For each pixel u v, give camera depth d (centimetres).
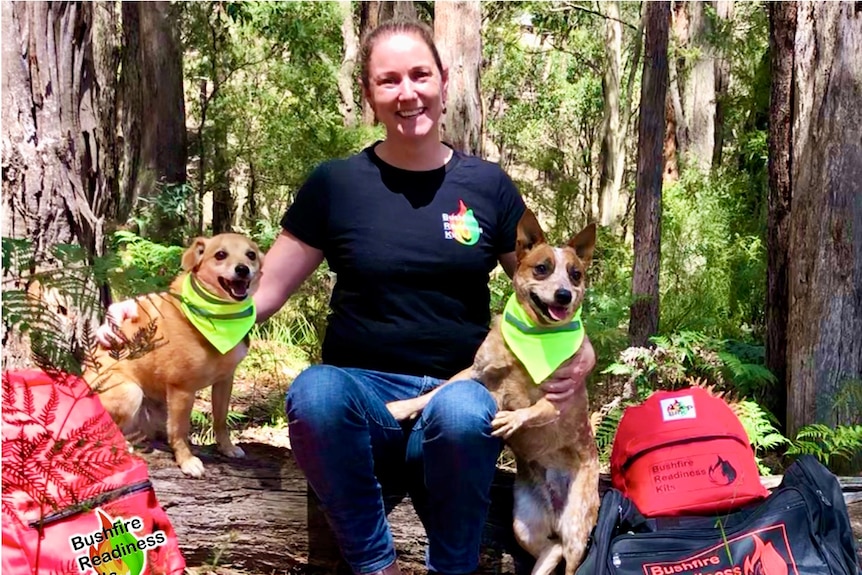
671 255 945
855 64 485
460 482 254
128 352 281
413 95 279
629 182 1528
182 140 965
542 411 278
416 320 287
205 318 285
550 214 1280
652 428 292
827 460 461
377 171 291
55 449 216
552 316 287
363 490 259
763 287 826
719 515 281
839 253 495
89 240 399
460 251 287
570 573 296
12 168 370
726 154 1455
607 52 1522
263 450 329
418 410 280
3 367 302
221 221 1091
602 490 330
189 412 299
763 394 576
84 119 401
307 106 1133
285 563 317
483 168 301
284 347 677
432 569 266
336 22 1262
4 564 231
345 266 288
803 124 514
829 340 498
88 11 404
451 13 616
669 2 631
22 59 373
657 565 265
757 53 1313
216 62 1098
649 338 602
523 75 2014
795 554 264
